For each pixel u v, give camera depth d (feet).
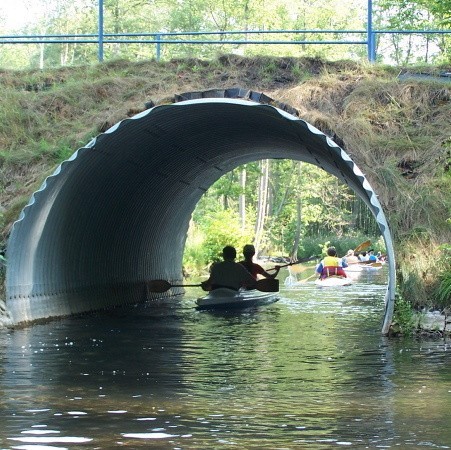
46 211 48.65
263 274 70.54
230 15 179.93
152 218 66.39
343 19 183.83
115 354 38.45
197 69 63.62
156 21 185.98
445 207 47.32
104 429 23.76
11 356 37.73
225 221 116.16
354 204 222.69
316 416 25.52
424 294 44.86
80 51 193.57
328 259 91.56
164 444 22.18
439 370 33.73
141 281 68.23
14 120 59.93
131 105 59.36
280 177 195.62
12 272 47.44
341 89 57.41
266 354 38.47
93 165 49.83
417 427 24.12
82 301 57.11
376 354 38.17
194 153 62.23
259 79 61.52
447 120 53.36
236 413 25.88
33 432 23.39
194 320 54.54
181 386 30.32
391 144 51.57
